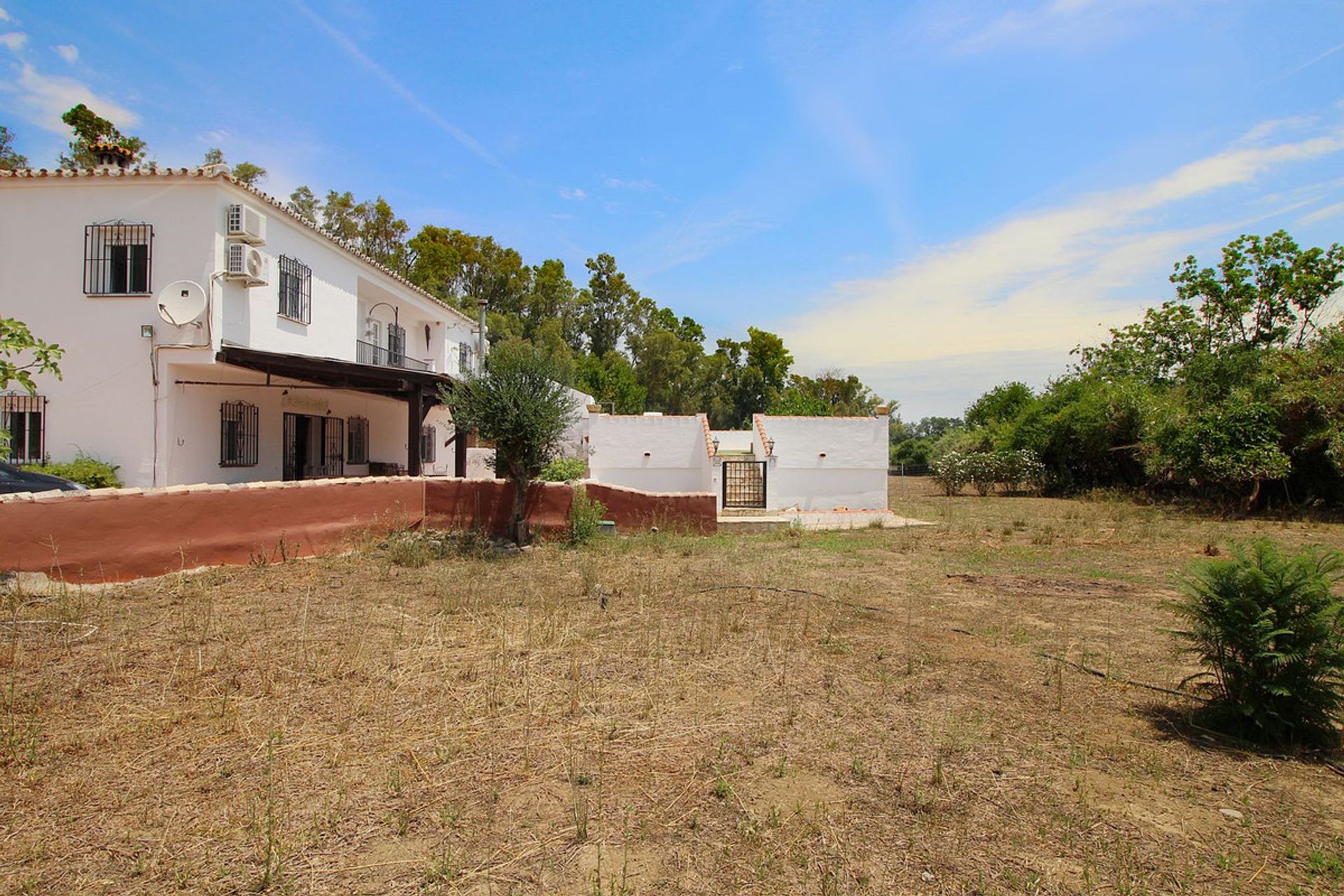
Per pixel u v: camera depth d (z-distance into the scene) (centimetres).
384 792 358
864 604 804
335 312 1822
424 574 955
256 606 759
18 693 487
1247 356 2469
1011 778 387
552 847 313
